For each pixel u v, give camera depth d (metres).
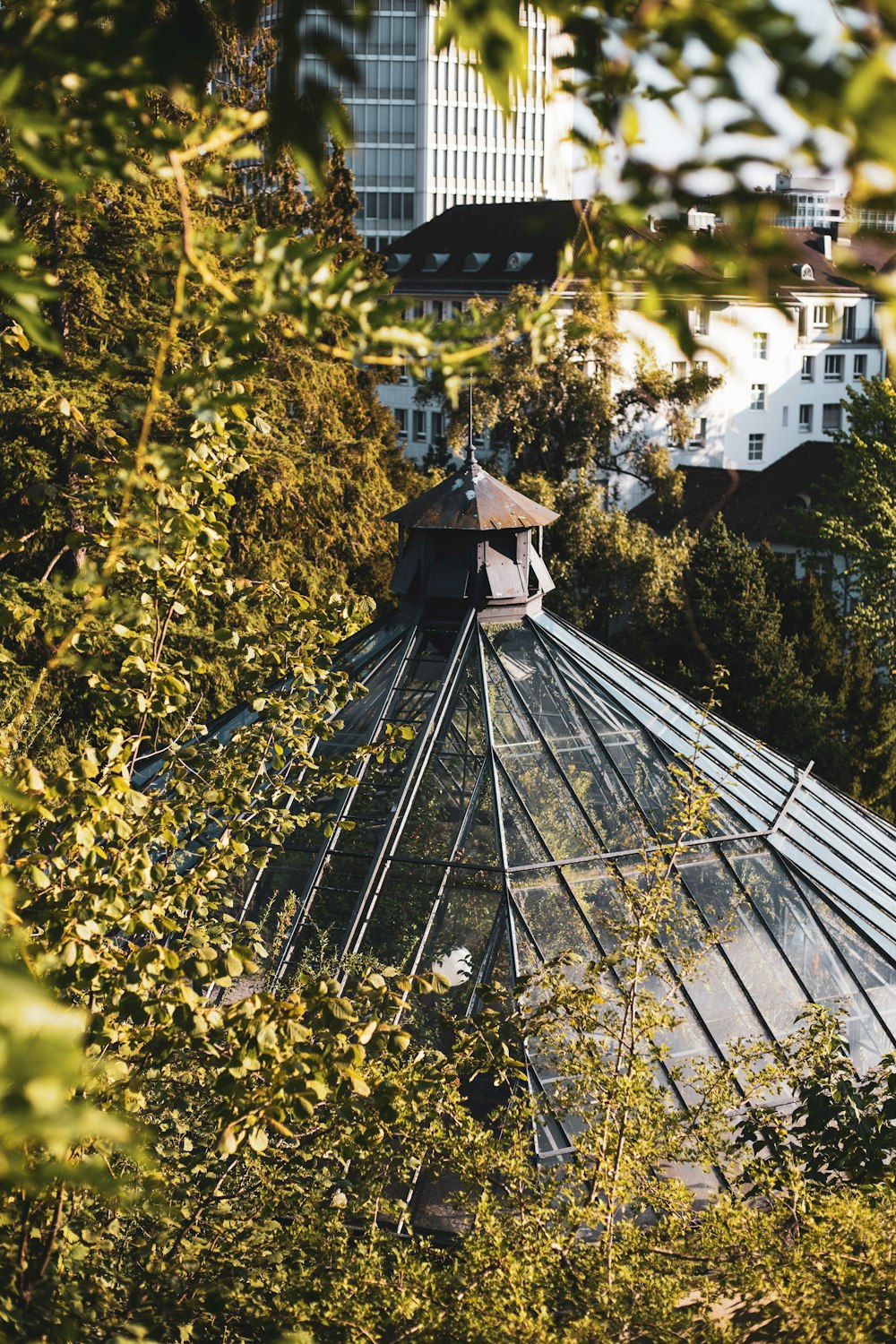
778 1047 10.36
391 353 3.01
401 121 120.50
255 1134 5.67
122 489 7.11
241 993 14.17
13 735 6.48
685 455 70.31
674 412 44.53
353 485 35.31
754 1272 7.39
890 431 48.25
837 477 61.12
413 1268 7.15
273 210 36.81
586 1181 8.70
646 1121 8.66
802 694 38.25
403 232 122.88
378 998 6.68
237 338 3.08
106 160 2.93
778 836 16.39
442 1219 11.93
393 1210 7.91
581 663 17.38
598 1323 6.87
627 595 42.59
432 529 17.20
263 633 9.34
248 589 9.17
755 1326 7.54
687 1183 12.87
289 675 9.39
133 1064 6.89
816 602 41.38
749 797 16.73
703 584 40.06
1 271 3.10
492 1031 8.10
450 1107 7.98
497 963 14.34
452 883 14.91
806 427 74.62
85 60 2.51
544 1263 7.66
